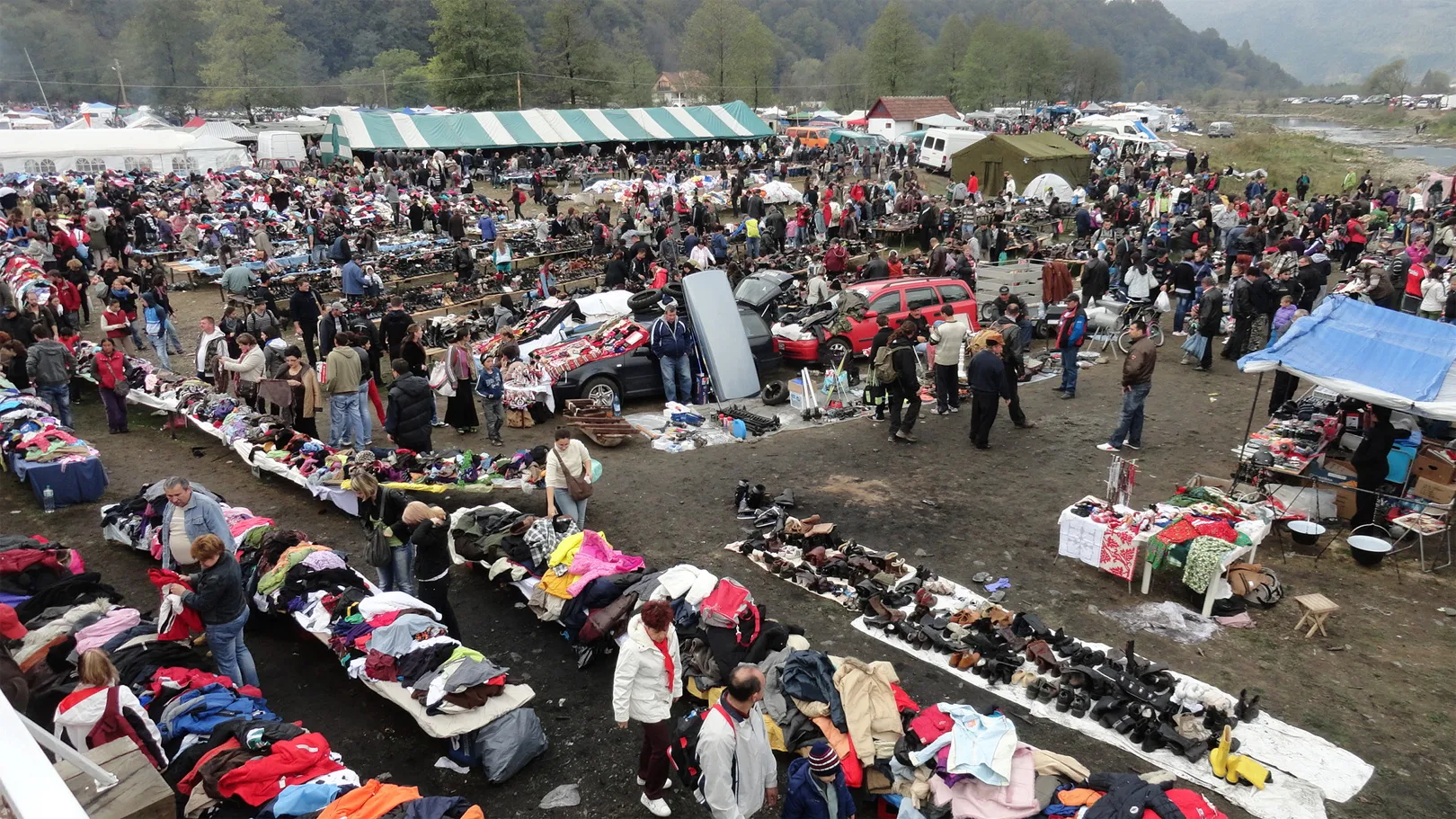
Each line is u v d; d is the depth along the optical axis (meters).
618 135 46.25
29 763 2.42
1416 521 9.30
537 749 6.38
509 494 11.13
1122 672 7.06
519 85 69.94
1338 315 10.66
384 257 23.42
